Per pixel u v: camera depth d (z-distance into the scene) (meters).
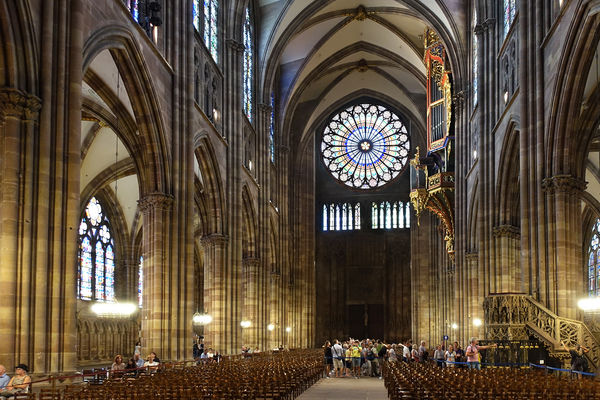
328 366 39.00
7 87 17.70
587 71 24.05
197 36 35.38
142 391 15.88
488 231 37.44
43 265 18.19
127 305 35.38
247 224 49.72
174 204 29.55
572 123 24.98
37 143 18.53
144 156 28.84
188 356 29.55
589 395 14.22
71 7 20.09
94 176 44.59
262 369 25.08
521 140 27.89
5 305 17.33
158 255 28.64
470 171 43.81
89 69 27.47
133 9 27.55
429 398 15.14
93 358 48.25
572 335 24.05
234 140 41.59
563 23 24.25
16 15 17.89
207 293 39.25
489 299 25.55
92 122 40.19
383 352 43.44
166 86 30.05
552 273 25.41
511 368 23.39
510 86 33.34
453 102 48.72
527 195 27.59
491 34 37.75
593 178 46.81
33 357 17.81
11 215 17.59
